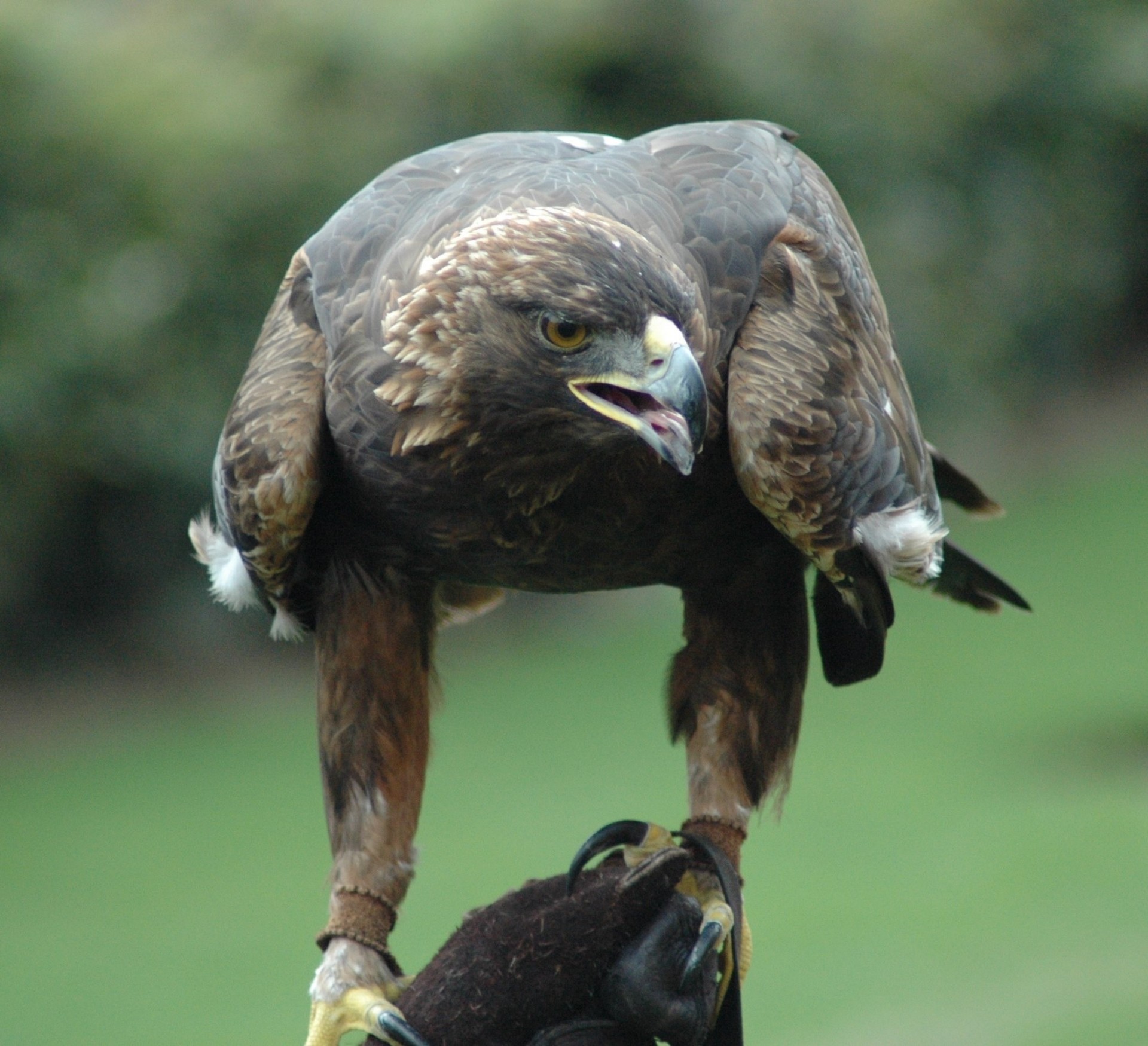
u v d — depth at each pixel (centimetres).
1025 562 2355
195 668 2011
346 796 575
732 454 527
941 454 688
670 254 516
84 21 1859
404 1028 480
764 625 582
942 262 2439
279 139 1848
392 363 514
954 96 2414
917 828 1421
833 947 1175
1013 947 1148
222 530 591
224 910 1318
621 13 1983
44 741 1814
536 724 1823
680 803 1530
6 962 1230
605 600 2252
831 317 553
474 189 535
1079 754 1614
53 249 1778
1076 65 2642
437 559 555
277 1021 1095
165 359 1836
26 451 1789
